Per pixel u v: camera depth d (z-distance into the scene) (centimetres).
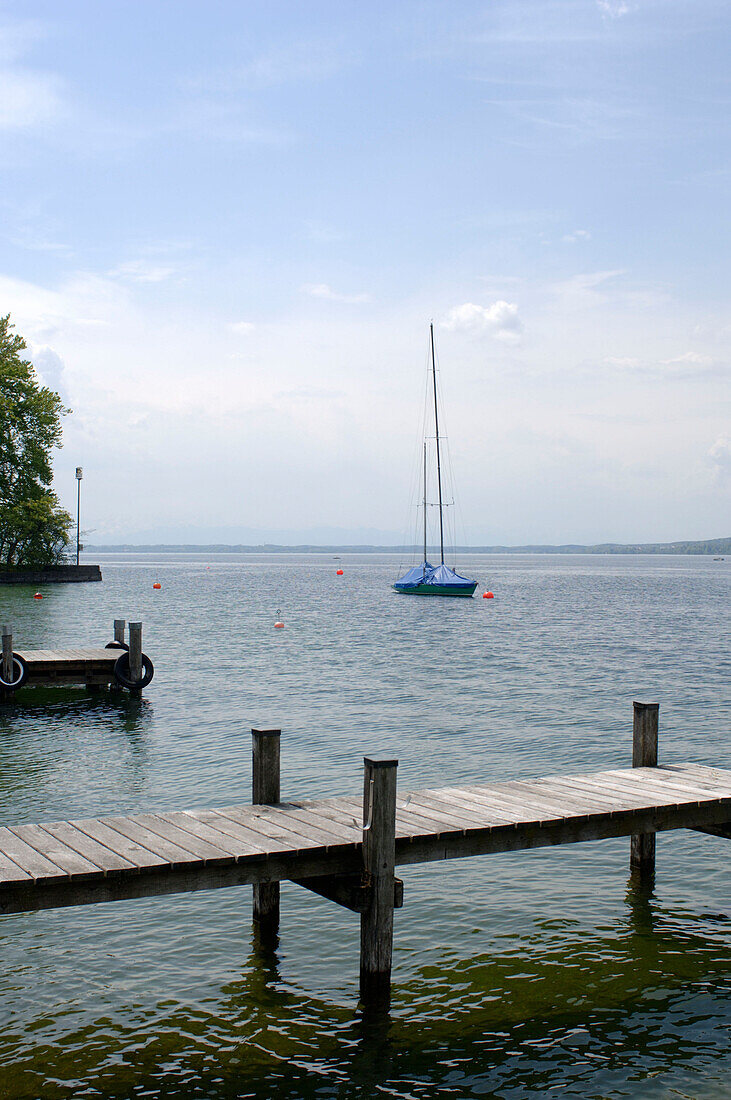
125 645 2633
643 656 3541
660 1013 847
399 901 864
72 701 2391
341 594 8381
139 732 2000
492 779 1608
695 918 1048
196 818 971
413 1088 732
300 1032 806
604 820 997
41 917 1035
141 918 1036
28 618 4947
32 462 8838
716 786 1127
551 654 3597
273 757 1041
